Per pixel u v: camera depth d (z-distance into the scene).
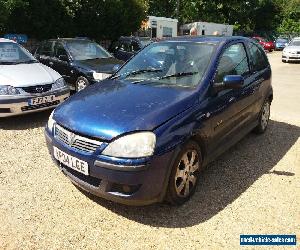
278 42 34.38
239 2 43.06
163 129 3.13
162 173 3.11
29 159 4.55
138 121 3.12
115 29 18.52
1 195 3.65
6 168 4.27
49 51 9.08
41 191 3.75
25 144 5.09
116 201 3.17
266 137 5.59
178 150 3.21
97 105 3.47
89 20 17.00
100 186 3.15
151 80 4.03
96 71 7.64
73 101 3.73
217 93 3.88
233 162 4.60
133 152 2.99
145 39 12.48
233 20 44.03
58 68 8.60
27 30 14.74
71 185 3.89
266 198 3.70
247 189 3.88
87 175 3.19
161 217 3.34
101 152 3.06
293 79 12.44
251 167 4.46
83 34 17.53
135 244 2.96
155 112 3.25
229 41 4.45
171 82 3.91
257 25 47.56
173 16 38.78
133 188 3.08
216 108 3.81
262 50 5.59
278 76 13.32
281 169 4.42
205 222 3.27
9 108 5.66
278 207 3.53
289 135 5.73
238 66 4.56
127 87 3.87
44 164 4.41
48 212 3.38
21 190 3.76
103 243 2.97
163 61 4.25
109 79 4.36
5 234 3.05
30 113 6.02
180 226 3.21
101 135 3.08
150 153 3.01
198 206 3.53
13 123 6.10
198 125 3.47
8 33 14.26
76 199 3.61
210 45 4.21
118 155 3.01
